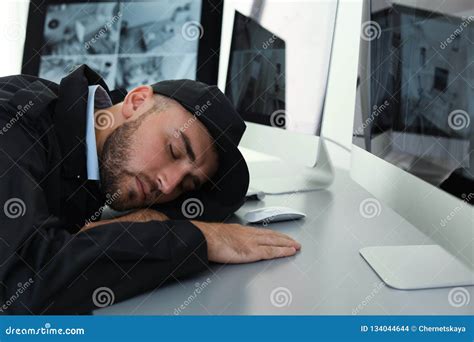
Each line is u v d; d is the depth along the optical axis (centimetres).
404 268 81
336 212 118
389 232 102
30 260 74
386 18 93
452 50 67
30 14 179
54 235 77
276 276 80
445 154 68
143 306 70
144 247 75
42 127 92
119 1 176
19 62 245
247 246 86
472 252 61
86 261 72
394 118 87
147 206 107
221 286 76
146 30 175
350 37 169
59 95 96
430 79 73
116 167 103
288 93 132
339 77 174
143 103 104
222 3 172
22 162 83
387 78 91
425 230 74
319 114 121
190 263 79
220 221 110
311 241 97
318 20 123
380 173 92
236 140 105
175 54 173
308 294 73
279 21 137
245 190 111
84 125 96
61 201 97
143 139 101
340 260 87
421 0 77
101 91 106
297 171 160
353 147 111
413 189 78
